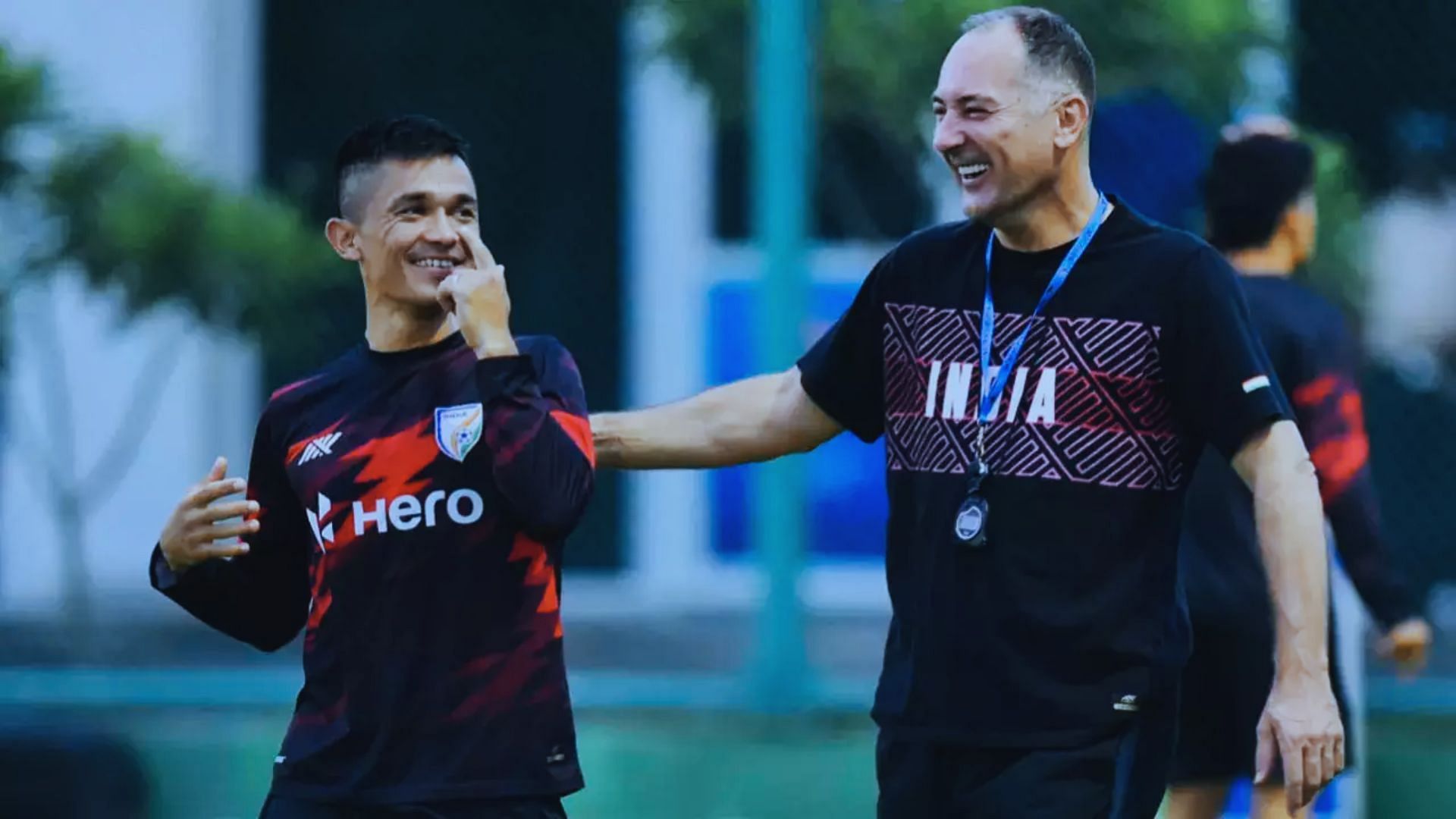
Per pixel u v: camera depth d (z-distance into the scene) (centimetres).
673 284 3497
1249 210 1659
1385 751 2523
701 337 3497
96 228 2725
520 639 1248
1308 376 1625
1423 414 3203
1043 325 1258
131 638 3188
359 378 1285
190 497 1291
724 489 3469
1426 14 3139
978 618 1253
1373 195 3139
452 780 1235
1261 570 1619
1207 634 1625
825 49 2533
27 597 3441
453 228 1263
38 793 2369
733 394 1406
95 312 3428
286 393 1302
